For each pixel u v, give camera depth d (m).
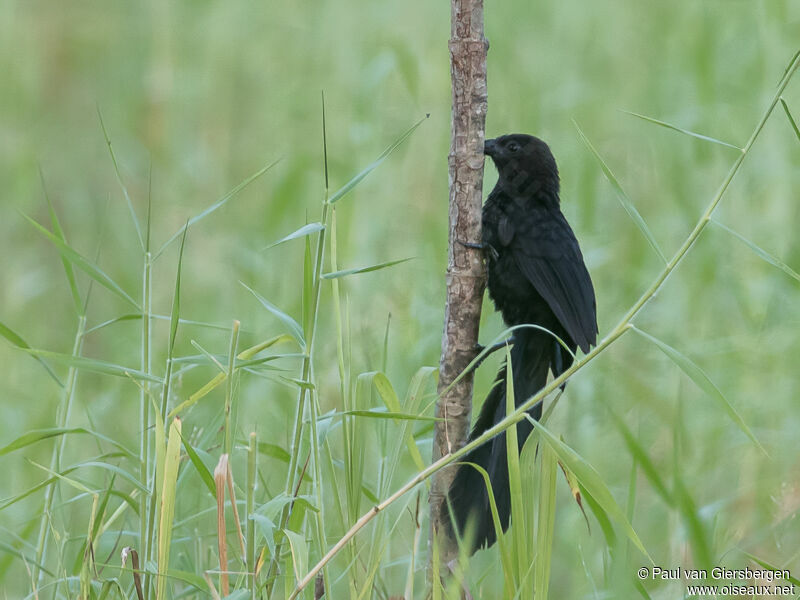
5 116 17.31
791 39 14.39
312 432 6.19
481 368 10.15
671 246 12.60
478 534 7.00
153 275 13.59
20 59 17.88
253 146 15.82
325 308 11.41
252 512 6.26
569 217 13.19
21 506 9.26
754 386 10.12
